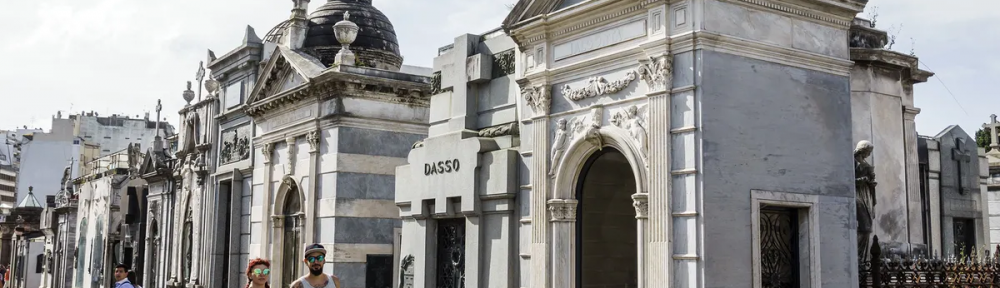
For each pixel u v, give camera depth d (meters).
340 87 23.06
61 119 79.94
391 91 23.84
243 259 28.38
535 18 15.61
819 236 13.67
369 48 28.58
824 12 14.25
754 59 13.44
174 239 34.59
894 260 14.53
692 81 12.94
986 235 21.98
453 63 18.45
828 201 13.93
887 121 17.30
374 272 23.14
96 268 47.06
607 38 14.48
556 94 15.43
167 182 36.22
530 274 15.44
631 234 16.92
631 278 16.81
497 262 16.31
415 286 18.09
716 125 12.89
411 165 18.66
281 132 25.67
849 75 14.57
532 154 15.71
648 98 13.55
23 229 71.62
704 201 12.64
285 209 25.55
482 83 17.84
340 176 22.92
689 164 12.88
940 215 19.34
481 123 17.75
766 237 13.65
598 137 14.45
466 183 16.84
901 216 17.11
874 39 18.33
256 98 27.27
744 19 13.39
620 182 16.78
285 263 25.22
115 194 45.47
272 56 26.30
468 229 16.95
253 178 27.41
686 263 12.84
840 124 14.32
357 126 23.36
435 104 19.02
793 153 13.66
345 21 23.75
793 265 13.81
